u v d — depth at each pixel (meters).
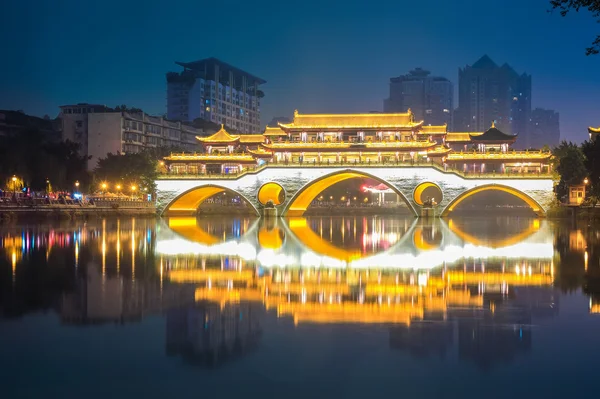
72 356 19.16
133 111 188.88
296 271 37.88
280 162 110.81
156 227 84.44
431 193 198.75
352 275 36.09
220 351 19.67
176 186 114.19
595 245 55.22
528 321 23.58
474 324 23.14
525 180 105.38
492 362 18.53
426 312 25.27
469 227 86.88
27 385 16.67
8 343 20.53
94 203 116.44
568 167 110.56
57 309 25.80
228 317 24.39
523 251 49.97
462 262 42.56
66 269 38.31
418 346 20.16
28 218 96.62
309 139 113.94
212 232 75.94
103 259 43.94
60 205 105.69
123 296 28.86
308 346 20.17
